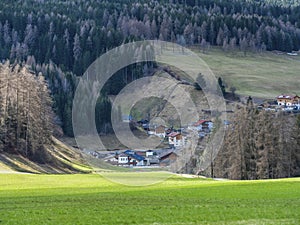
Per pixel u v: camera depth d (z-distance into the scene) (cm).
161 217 4384
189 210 4694
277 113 11938
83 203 5128
